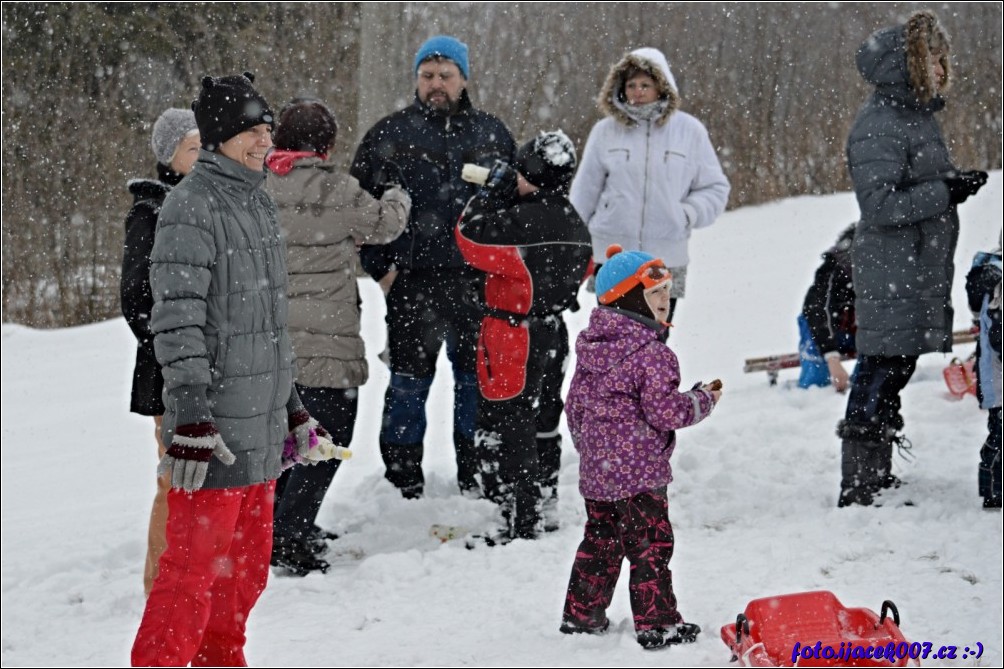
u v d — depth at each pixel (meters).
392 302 7.10
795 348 12.24
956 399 8.95
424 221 6.96
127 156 16.77
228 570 4.41
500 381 6.38
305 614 5.42
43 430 10.59
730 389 10.27
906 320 6.60
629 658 4.50
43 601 5.93
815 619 4.42
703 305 14.84
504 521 6.54
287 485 6.24
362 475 8.11
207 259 4.13
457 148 7.04
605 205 7.89
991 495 6.52
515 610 5.29
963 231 16.50
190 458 3.98
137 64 16.81
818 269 9.27
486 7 20.92
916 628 4.88
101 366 13.31
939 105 6.63
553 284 6.31
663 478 4.79
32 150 16.20
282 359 4.41
